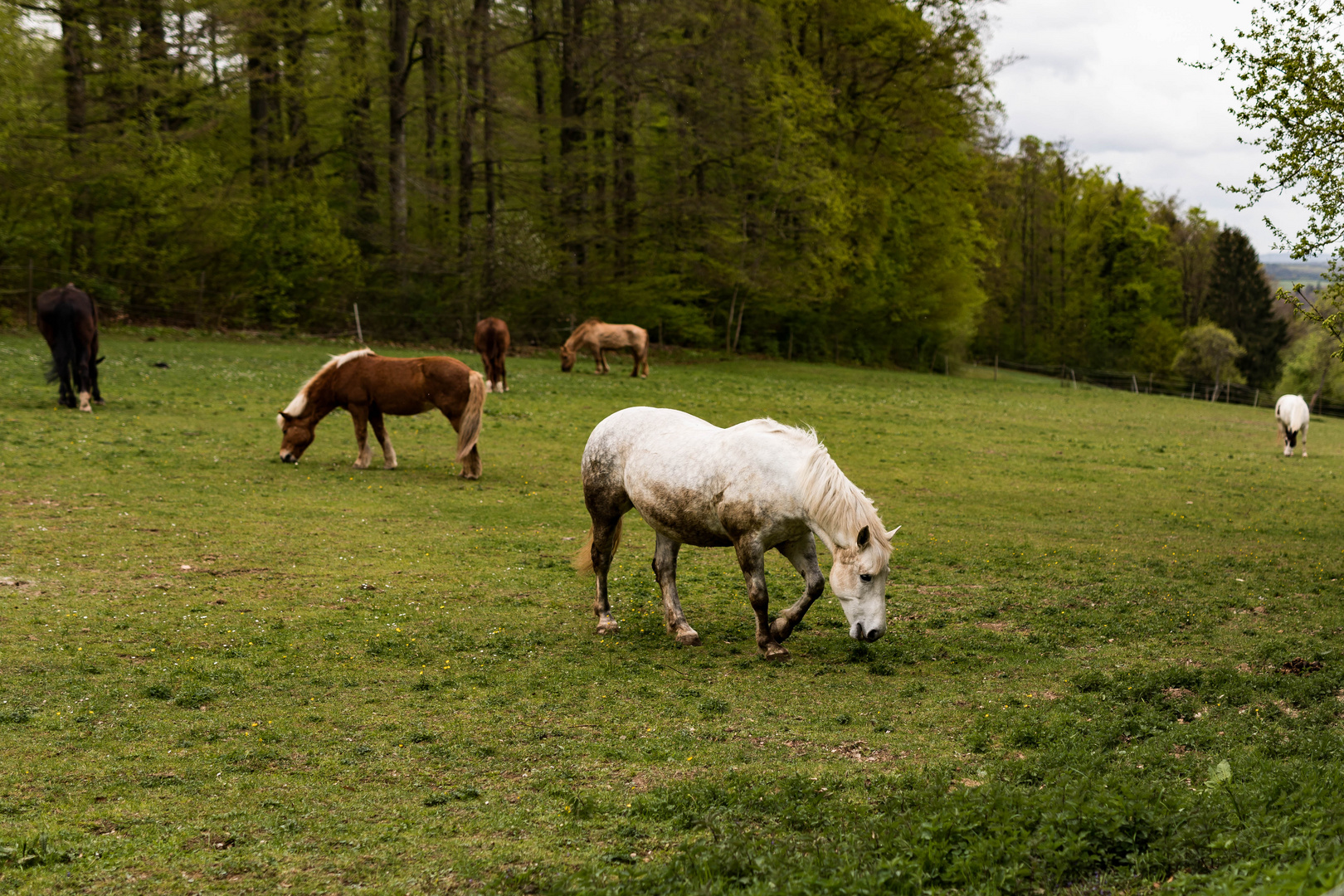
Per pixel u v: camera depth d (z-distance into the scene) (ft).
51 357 83.76
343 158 156.15
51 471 46.26
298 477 50.08
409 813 17.71
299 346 114.32
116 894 14.32
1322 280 34.88
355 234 141.79
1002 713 23.44
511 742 21.44
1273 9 34.50
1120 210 251.19
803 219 153.48
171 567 33.68
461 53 132.36
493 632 29.17
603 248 157.28
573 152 145.59
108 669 24.35
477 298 135.64
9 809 16.97
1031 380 189.06
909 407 105.40
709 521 28.02
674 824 17.29
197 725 21.42
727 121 142.82
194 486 46.11
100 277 114.11
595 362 119.24
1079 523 49.29
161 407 66.85
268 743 20.72
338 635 27.96
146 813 17.13
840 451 70.28
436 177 158.30
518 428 71.00
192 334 112.37
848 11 163.73
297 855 15.90
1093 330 250.37
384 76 134.82
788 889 13.66
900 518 49.03
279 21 125.18
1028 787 18.24
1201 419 118.73
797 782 18.44
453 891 14.88
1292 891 11.80
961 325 199.21
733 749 21.30
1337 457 85.30
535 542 41.09
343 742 21.02
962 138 181.47
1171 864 14.49
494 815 17.74
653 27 135.33
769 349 173.88
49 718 21.20
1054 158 258.57
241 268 123.34
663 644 29.07
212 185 123.13
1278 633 30.45
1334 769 17.60
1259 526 49.83
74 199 112.06
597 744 21.38
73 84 110.01
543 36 137.59
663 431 29.32
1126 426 102.78
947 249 189.16
